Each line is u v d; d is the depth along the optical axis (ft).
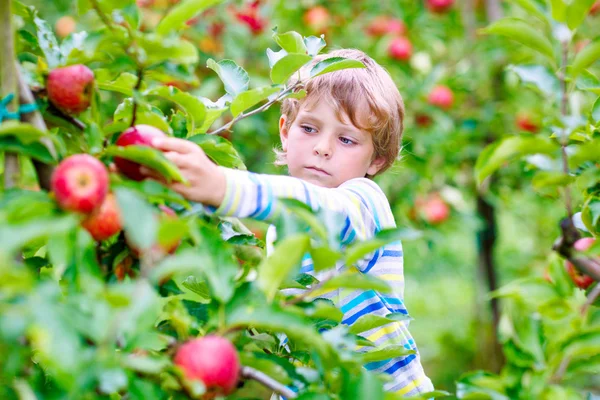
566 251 4.43
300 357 4.27
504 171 13.33
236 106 4.41
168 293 3.84
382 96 6.28
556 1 4.49
